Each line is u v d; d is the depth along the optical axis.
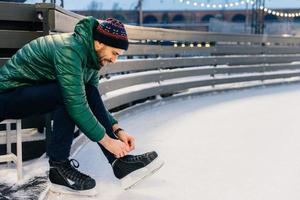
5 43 2.60
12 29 2.65
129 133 4.02
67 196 2.18
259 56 9.37
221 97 7.25
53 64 1.96
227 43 8.41
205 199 2.24
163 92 6.25
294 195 2.33
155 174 2.65
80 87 1.89
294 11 27.27
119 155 2.05
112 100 4.64
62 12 2.81
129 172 2.23
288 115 5.30
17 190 2.13
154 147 3.44
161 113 5.32
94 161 2.91
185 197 2.25
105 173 2.63
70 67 1.86
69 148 2.15
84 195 2.17
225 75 8.45
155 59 6.09
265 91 8.44
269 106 6.14
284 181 2.58
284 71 10.40
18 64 1.99
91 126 1.93
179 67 7.18
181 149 3.38
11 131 2.72
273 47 9.93
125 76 5.14
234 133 4.09
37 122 2.72
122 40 1.95
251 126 4.48
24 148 2.68
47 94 1.96
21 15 2.61
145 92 5.69
